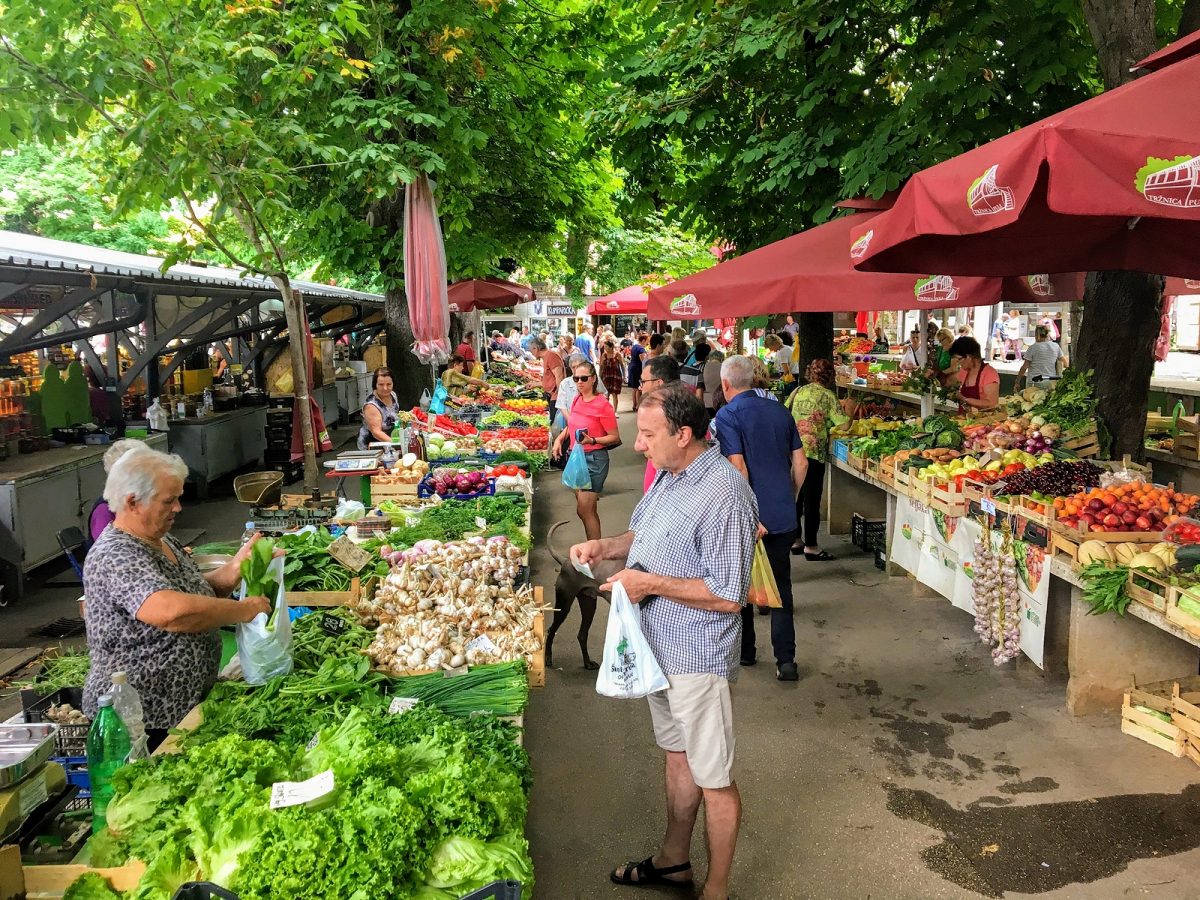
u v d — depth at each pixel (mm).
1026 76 7520
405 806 2412
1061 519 5125
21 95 5672
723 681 3252
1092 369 6828
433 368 14164
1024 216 5148
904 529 7398
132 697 3082
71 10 5570
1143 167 2854
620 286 27766
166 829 2471
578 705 5523
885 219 4090
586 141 12148
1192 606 4098
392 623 4449
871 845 3904
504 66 12141
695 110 10609
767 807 4246
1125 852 3766
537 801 4398
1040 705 5219
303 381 6902
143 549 3420
